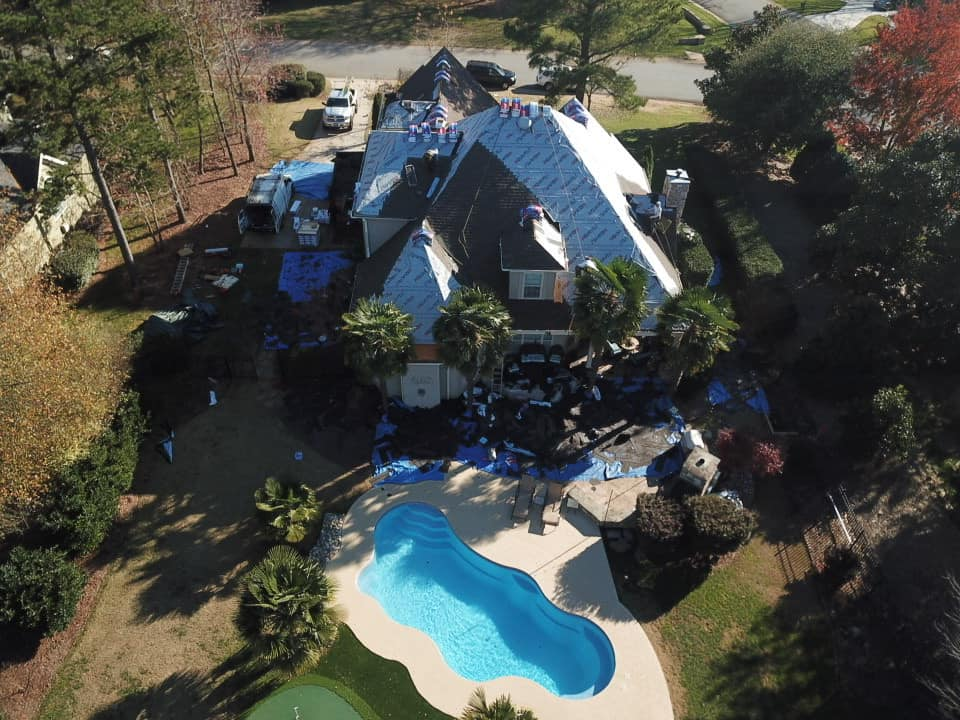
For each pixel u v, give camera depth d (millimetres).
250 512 27766
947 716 21141
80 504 24938
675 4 50781
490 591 26172
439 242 31844
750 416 32250
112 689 22547
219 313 36500
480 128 34281
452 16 77062
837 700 22828
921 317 33594
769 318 34625
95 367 26922
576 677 23844
